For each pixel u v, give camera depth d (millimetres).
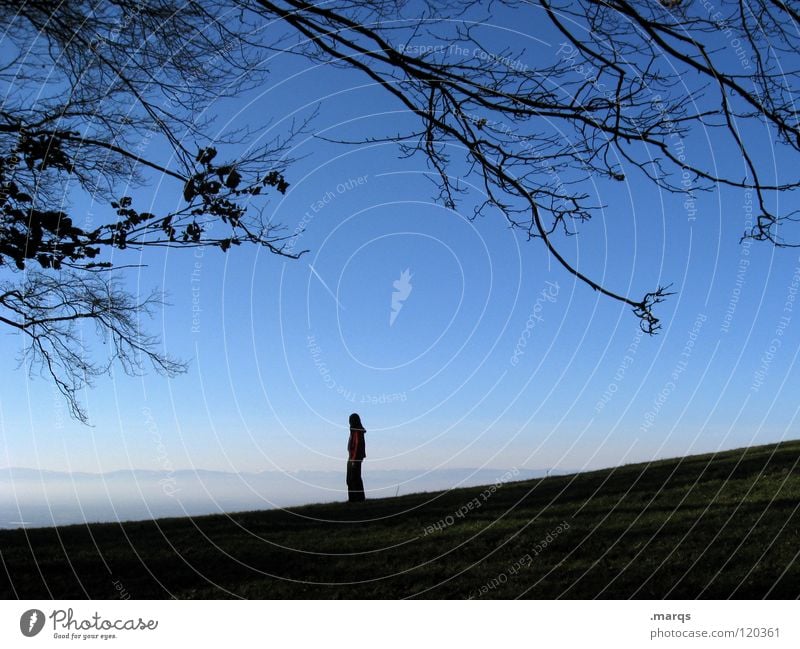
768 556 8648
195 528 11781
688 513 10945
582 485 14102
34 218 5906
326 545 10648
